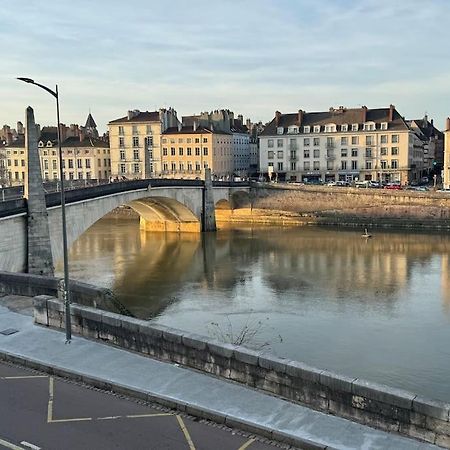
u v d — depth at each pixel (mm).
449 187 88375
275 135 106125
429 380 23844
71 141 114750
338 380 12727
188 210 70062
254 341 28656
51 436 12328
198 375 15203
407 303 35719
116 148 108938
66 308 18047
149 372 15469
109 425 12812
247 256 54031
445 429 11289
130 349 17266
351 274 44625
